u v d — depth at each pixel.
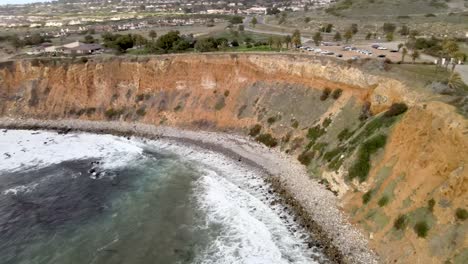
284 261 41.22
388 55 78.88
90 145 78.75
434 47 80.50
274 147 67.38
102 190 59.50
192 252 43.69
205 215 51.06
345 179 49.19
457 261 32.69
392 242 38.84
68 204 55.53
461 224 34.22
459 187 35.66
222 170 63.38
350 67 64.81
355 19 147.38
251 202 53.09
